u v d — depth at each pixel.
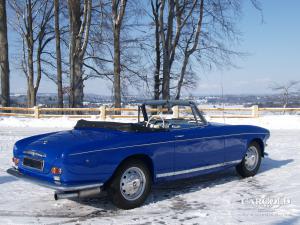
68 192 5.20
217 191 6.58
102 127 6.27
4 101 24.69
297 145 12.20
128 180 5.63
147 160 5.91
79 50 24.98
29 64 31.91
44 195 6.37
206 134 6.64
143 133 5.91
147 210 5.59
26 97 35.25
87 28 24.25
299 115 22.28
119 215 5.38
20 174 5.70
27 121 20.31
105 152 5.34
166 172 6.07
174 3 28.39
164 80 28.19
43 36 34.81
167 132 6.17
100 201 6.07
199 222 5.00
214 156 6.80
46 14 34.38
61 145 5.33
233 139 7.14
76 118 21.92
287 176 7.62
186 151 6.32
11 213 5.46
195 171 6.52
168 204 5.86
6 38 24.53
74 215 5.39
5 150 10.76
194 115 6.89
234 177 7.65
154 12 31.86
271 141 13.30
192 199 6.12
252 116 21.86
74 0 26.56
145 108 7.39
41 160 5.36
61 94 28.41
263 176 7.67
